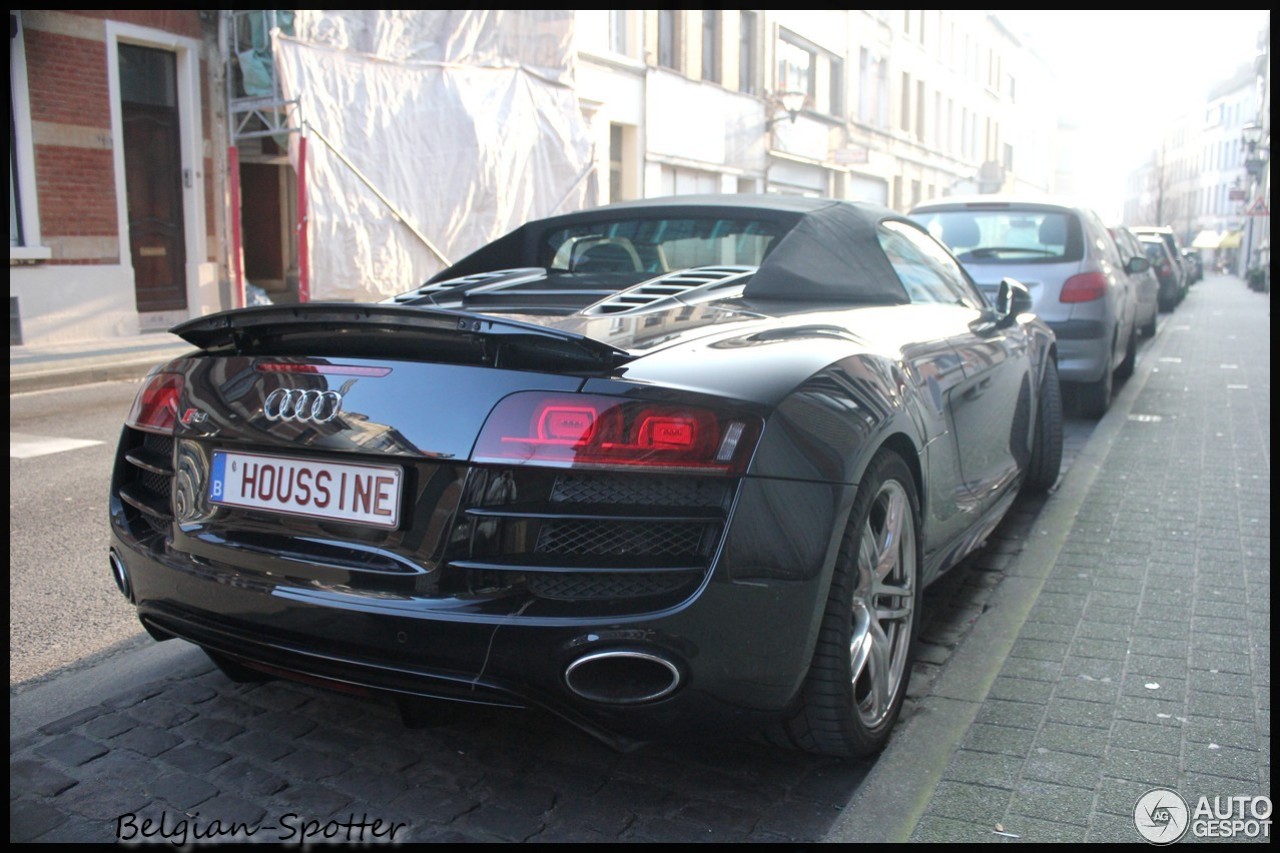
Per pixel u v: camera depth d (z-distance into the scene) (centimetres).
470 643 214
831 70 3209
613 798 246
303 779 254
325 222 1318
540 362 222
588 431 212
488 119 1483
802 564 221
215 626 245
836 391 246
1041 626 355
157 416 263
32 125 1164
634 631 210
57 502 548
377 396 227
